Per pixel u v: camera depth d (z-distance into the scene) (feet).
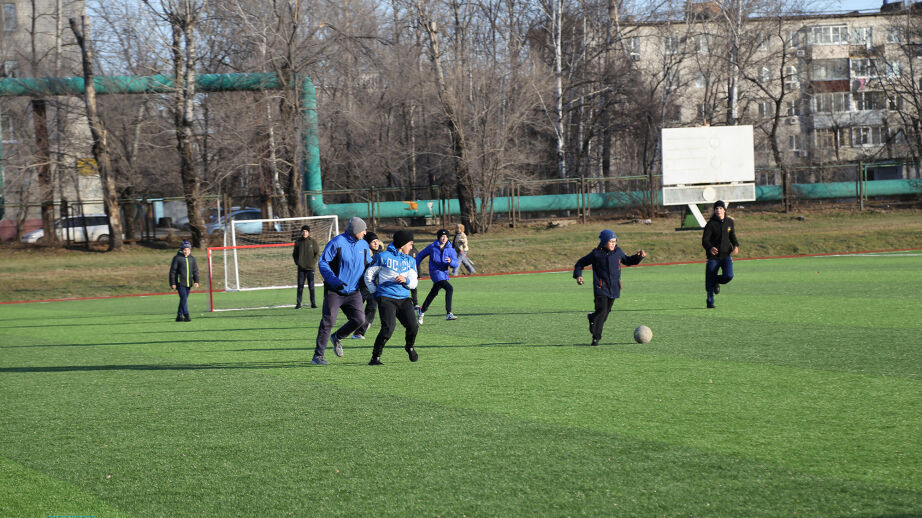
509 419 24.36
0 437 25.05
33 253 130.21
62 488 19.60
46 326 62.13
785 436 21.35
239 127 133.49
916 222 128.36
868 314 45.21
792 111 232.94
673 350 36.19
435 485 18.47
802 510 16.01
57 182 147.54
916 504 16.14
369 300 45.11
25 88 133.18
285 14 132.67
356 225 36.63
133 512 17.67
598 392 27.78
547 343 40.14
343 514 16.89
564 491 17.67
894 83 203.00
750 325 43.09
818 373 29.58
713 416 23.80
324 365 36.40
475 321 51.21
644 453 20.24
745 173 127.24
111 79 132.98
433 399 27.73
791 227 132.05
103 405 29.37
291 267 110.93
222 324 57.36
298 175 134.51
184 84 131.54
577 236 127.44
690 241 115.03
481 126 142.72
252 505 17.71
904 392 26.02
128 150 147.43
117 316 68.44
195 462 21.26
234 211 154.10
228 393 30.55
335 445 22.26
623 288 70.33
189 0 127.85
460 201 140.46
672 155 126.21
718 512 16.07
